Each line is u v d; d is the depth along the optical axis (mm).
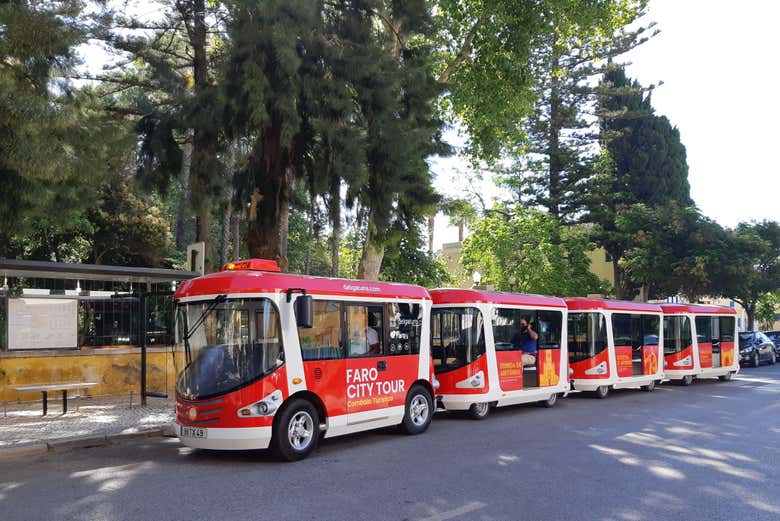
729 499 7613
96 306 16031
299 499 7473
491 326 14609
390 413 11633
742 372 29750
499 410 15945
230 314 9789
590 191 41188
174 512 6945
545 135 41438
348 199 14297
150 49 17219
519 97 21531
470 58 21781
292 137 13266
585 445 11000
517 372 15297
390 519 6707
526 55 20547
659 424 13477
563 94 40938
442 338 14453
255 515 6836
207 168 14438
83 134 11961
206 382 9633
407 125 14641
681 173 44625
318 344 10438
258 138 14469
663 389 21469
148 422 12648
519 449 10625
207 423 9516
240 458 9945
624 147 44062
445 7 20750
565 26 22562
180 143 16500
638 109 43812
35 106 9836
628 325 19859
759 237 35719
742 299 38125
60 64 11203
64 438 10953
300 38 13359
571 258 31875
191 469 9148
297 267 33125
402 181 14719
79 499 7488
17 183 10859
